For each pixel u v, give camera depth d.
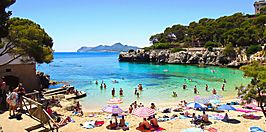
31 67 34.31
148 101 33.44
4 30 23.95
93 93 39.59
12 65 32.69
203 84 46.78
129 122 22.03
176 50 103.00
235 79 52.25
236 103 28.72
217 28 114.56
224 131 18.83
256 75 17.28
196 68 78.69
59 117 22.11
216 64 83.31
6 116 18.27
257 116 22.42
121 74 67.62
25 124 16.66
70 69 90.44
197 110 26.48
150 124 20.16
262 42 85.19
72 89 38.47
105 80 55.75
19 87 20.25
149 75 63.44
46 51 30.94
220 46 96.31
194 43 117.94
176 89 42.06
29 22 35.97
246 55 74.88
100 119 23.30
